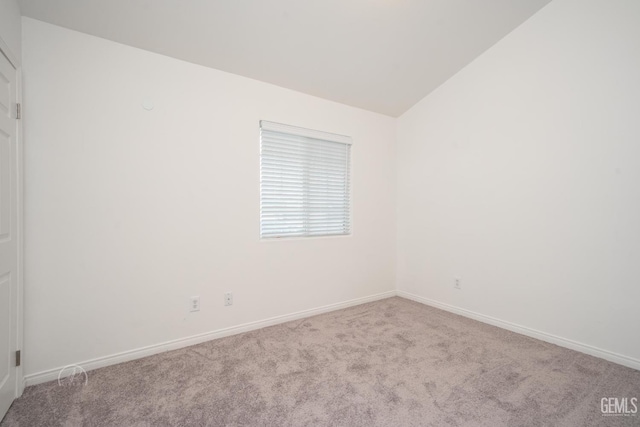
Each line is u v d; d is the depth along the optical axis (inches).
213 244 95.6
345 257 128.2
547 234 93.6
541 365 78.7
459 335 98.5
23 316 68.5
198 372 75.5
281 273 110.0
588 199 85.0
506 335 98.5
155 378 72.7
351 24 86.7
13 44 64.0
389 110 138.6
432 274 130.1
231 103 99.0
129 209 82.3
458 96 118.3
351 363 79.9
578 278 87.0
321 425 56.7
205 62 92.8
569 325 89.0
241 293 101.1
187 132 91.0
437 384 70.0
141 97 83.9
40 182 71.3
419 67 111.4
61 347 73.9
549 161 92.8
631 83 77.1
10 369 62.2
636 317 76.7
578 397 65.2
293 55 95.0
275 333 100.3
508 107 102.7
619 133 79.1
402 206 144.3
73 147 75.0
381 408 61.6
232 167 99.0
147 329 85.0
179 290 89.8
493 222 107.7
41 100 71.3
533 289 97.0
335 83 112.3
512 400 64.1
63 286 74.0
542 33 93.4
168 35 81.0
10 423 57.4
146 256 84.7
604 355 81.8
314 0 77.4
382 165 140.9
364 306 130.0
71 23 73.3
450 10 87.0
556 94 91.0
